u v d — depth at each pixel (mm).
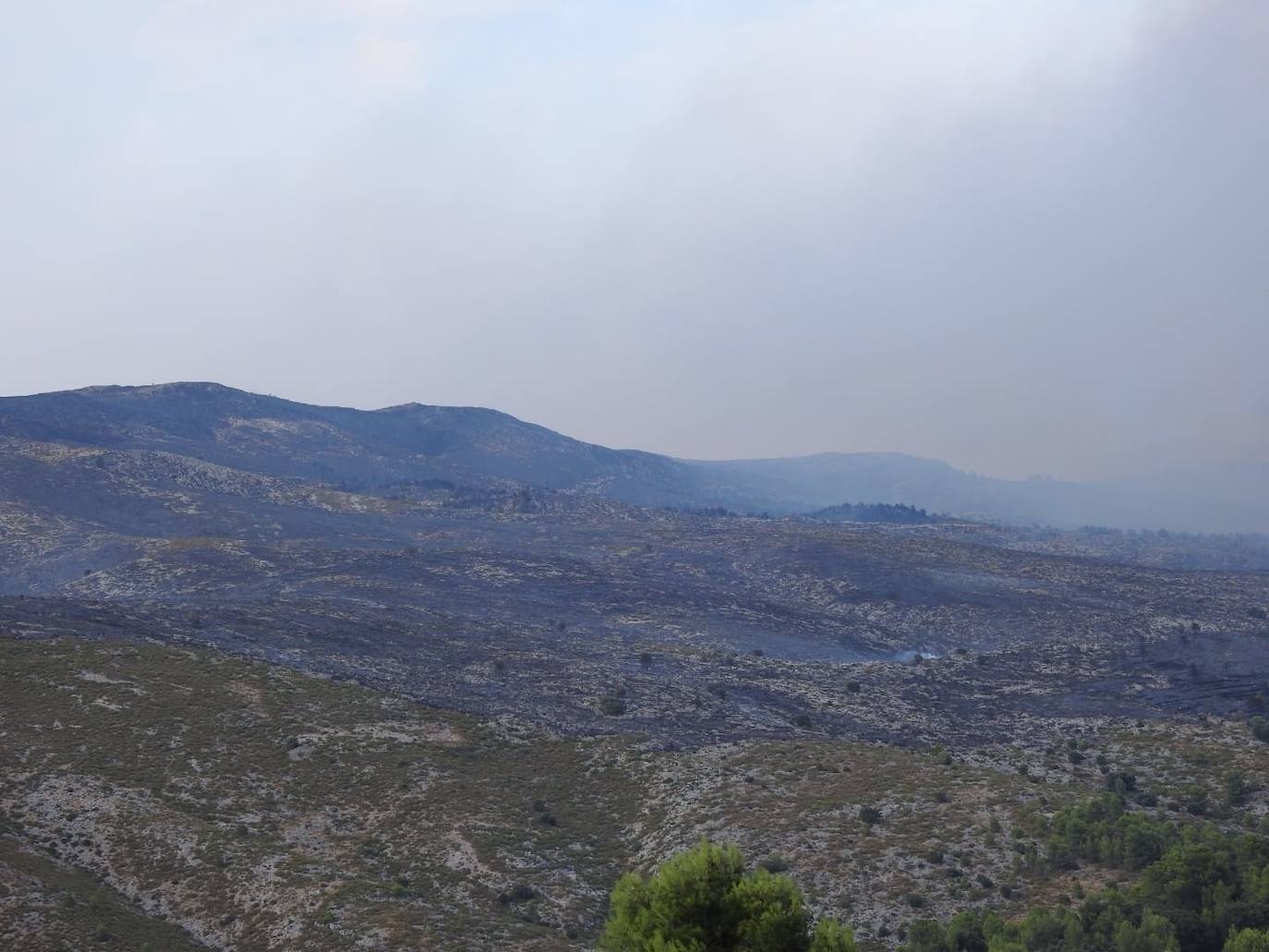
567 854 87438
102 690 108688
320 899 71062
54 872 71562
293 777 96500
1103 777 116125
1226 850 70312
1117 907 64250
